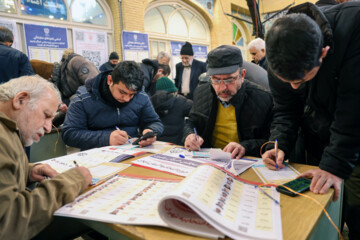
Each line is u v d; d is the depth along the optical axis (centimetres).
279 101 132
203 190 75
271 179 103
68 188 84
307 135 141
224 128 177
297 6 99
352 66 92
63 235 123
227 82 149
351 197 137
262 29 441
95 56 511
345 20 93
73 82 296
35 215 74
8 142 79
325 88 105
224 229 63
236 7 892
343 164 94
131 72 160
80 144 175
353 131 95
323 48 87
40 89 97
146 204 80
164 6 670
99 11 523
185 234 65
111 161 129
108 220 71
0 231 67
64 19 466
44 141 251
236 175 106
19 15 405
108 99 180
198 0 736
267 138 167
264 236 61
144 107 202
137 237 66
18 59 237
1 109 92
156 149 153
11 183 75
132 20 559
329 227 95
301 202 81
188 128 182
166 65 375
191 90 418
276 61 82
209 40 809
